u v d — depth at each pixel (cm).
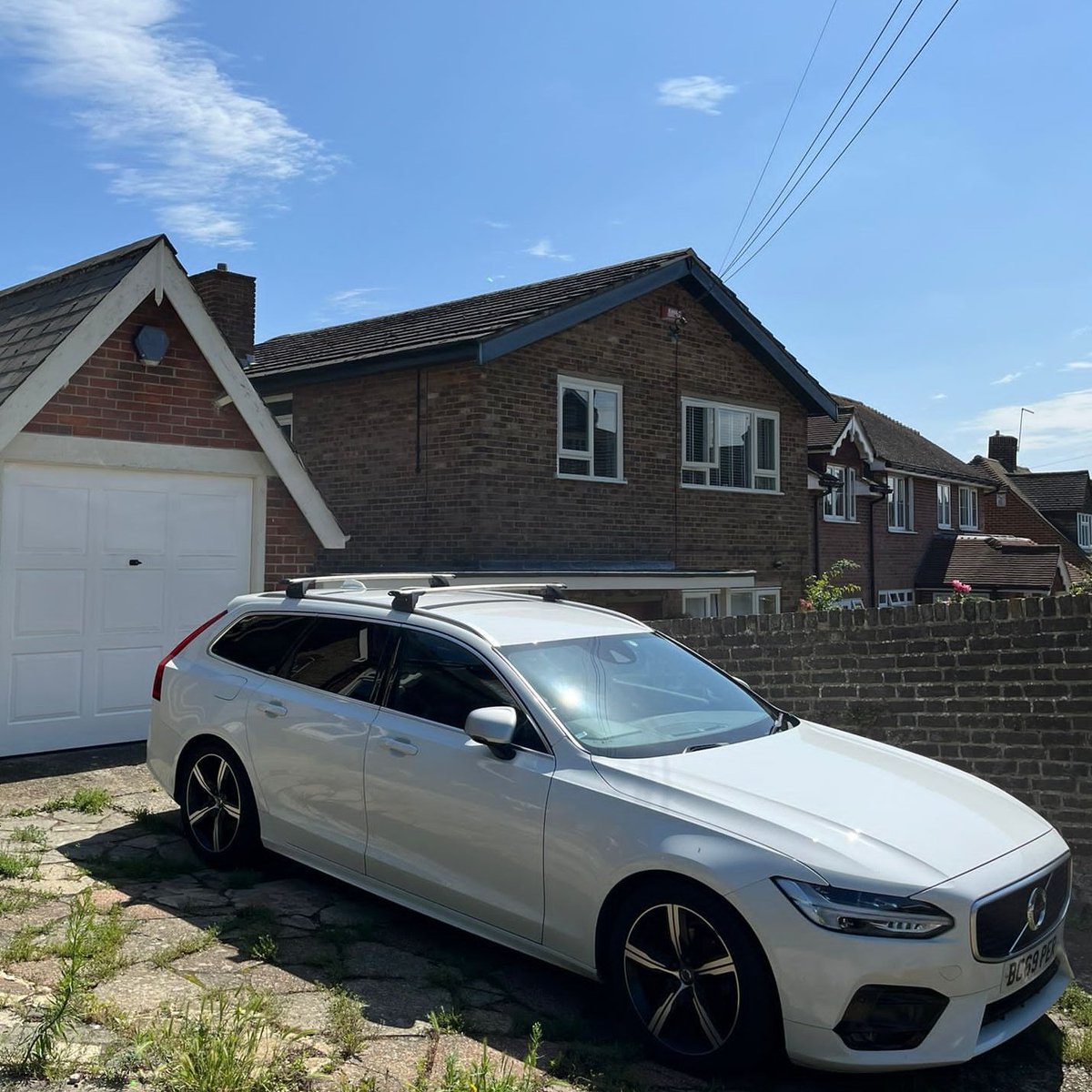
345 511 1393
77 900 452
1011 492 3991
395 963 453
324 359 1406
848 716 765
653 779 412
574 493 1365
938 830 398
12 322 912
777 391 1725
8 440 750
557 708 457
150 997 391
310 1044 363
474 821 447
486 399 1254
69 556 816
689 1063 377
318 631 559
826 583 1925
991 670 699
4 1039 342
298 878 559
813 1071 388
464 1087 317
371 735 495
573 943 414
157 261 835
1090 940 571
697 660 559
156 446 854
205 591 898
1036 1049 419
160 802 698
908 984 353
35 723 798
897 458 2747
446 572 1220
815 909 357
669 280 1462
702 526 1566
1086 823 655
